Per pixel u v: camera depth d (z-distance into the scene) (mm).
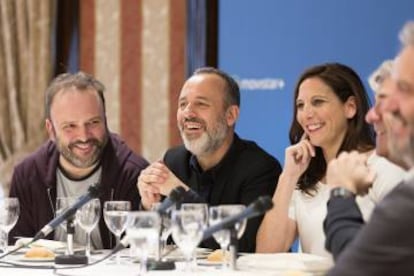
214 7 7047
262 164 4516
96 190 3777
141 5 7207
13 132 7242
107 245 4660
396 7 6723
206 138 4523
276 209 4184
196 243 3154
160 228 3477
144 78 7215
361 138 4195
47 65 7254
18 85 7254
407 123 2301
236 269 3316
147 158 7203
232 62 7031
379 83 3250
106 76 7273
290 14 6922
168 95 7176
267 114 6977
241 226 3318
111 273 3285
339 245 2770
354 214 2854
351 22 6809
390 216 2174
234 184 4480
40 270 3434
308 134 4234
